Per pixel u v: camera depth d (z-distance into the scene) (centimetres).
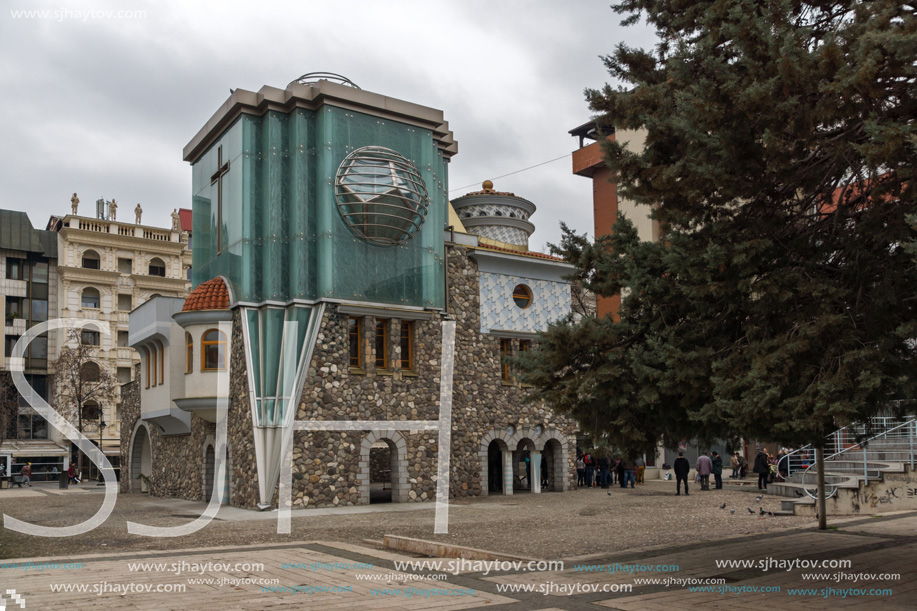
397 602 893
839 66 815
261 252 2544
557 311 3212
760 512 1892
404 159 2673
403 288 2664
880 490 1794
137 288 5122
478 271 3006
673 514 1997
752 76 873
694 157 936
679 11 1121
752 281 962
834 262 961
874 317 871
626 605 862
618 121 1123
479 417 2892
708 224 1004
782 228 962
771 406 855
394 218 2589
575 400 1063
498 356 2994
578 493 2953
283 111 2581
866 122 786
